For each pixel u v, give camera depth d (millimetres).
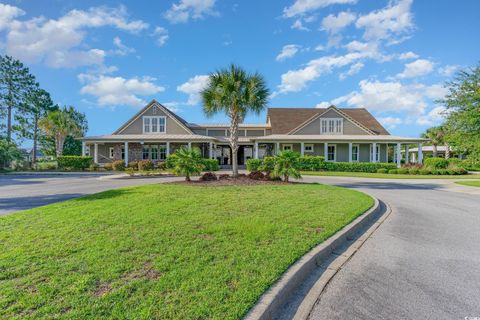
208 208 6684
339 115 29203
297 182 13445
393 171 23953
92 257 3588
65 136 37281
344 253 4484
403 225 6332
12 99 36844
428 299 3051
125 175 19422
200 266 3352
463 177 21016
